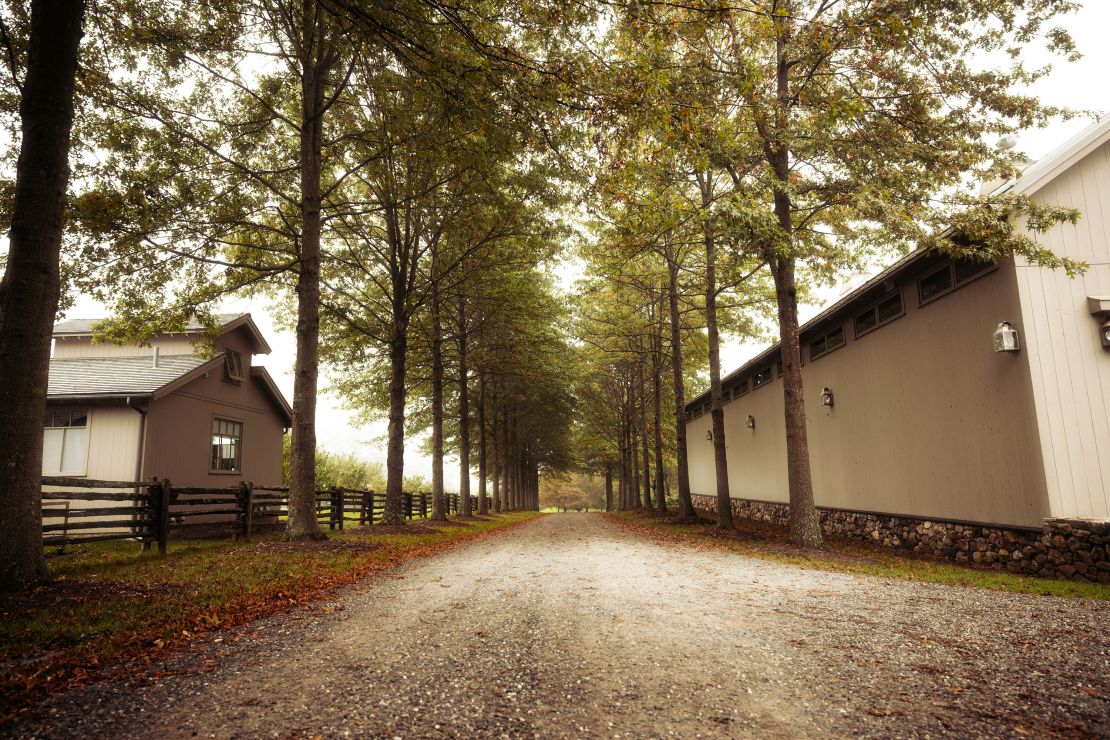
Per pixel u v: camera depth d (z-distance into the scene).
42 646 4.05
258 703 3.14
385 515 15.38
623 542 12.91
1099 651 4.12
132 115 10.27
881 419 13.36
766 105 10.56
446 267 17.92
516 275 18.12
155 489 9.10
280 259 13.90
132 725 2.84
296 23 11.17
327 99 12.82
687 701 3.20
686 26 9.22
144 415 13.19
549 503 86.56
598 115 6.73
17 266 5.78
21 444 5.64
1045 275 9.41
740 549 10.95
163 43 10.02
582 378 31.25
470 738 2.71
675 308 20.02
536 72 6.81
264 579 6.80
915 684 3.46
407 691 3.33
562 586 6.78
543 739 2.71
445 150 9.68
